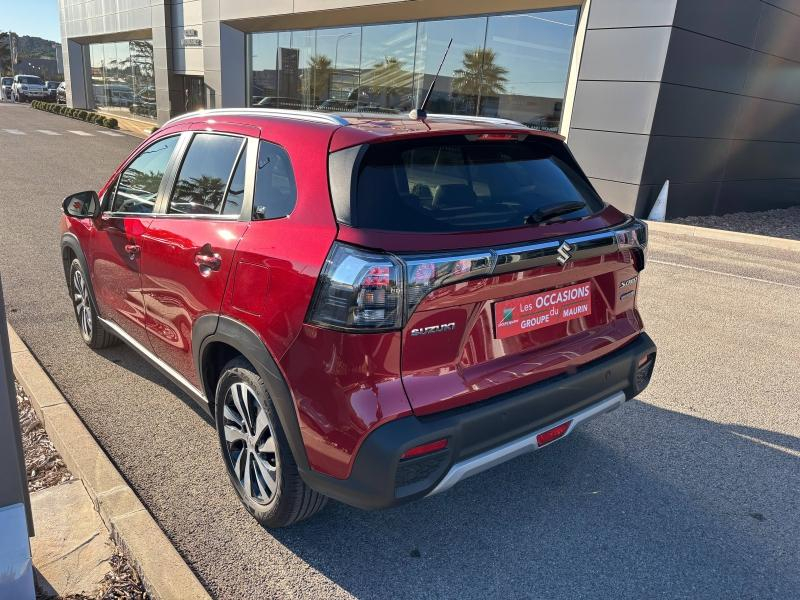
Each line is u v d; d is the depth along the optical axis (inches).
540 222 100.7
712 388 176.1
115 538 102.4
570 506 119.2
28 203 409.1
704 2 429.7
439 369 89.0
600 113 463.2
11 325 195.0
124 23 1256.8
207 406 121.2
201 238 111.8
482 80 577.3
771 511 120.4
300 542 106.2
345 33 733.3
